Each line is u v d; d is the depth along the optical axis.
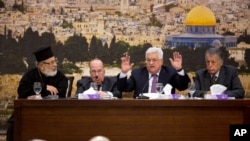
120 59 15.27
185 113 9.96
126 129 9.95
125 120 9.95
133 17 15.27
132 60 15.27
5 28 15.12
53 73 12.35
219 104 9.94
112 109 9.95
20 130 9.84
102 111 9.93
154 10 15.29
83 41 15.23
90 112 9.93
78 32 15.24
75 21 15.23
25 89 12.24
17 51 15.16
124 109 9.95
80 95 10.44
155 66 11.95
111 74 15.27
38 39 15.20
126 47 15.26
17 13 15.16
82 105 9.91
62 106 9.88
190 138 10.00
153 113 9.97
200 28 15.35
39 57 12.26
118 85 11.94
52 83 12.41
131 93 14.75
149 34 15.30
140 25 15.27
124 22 15.27
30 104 9.84
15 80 15.18
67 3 15.21
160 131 9.98
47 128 9.91
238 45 15.38
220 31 15.38
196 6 15.34
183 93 14.91
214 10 15.36
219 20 15.38
